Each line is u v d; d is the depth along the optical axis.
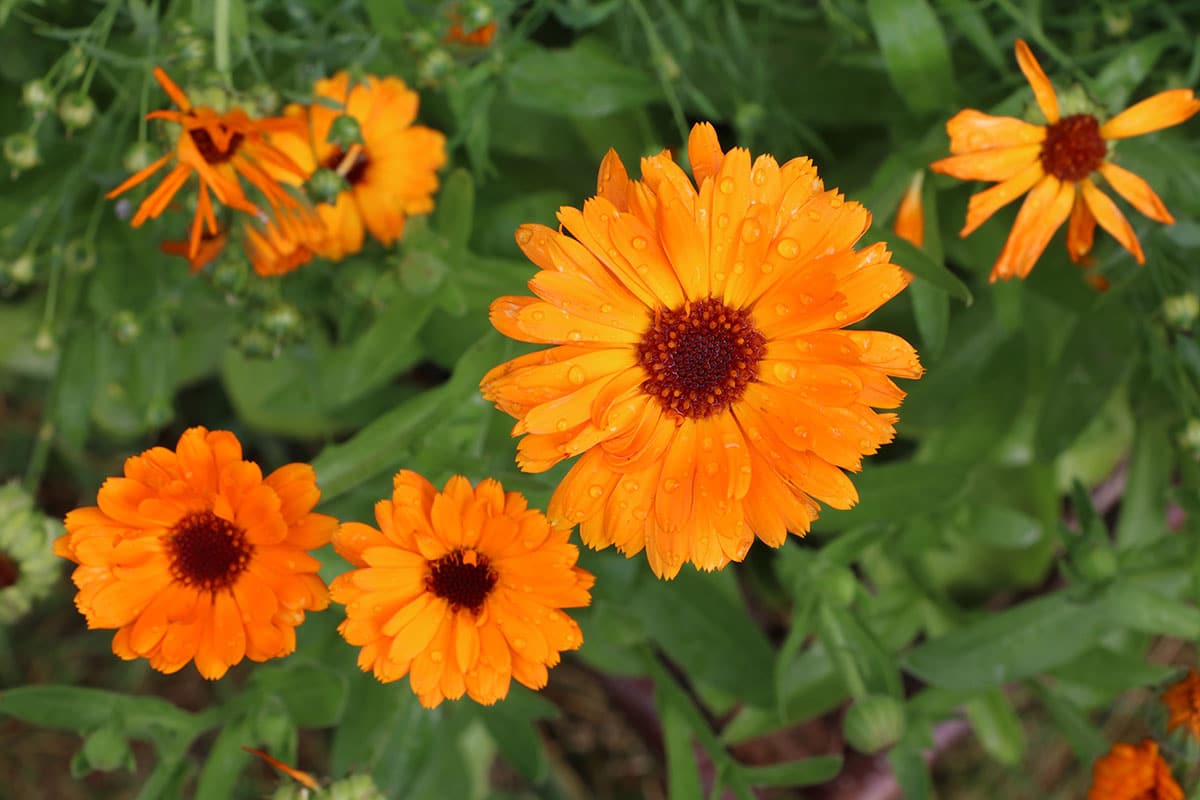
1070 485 0.48
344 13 0.40
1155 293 0.42
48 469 0.53
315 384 0.47
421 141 0.41
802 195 0.34
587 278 0.34
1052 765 0.56
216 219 0.39
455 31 0.41
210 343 0.47
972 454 0.45
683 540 0.35
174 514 0.35
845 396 0.34
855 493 0.34
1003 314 0.42
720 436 0.35
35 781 0.53
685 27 0.43
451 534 0.35
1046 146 0.38
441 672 0.36
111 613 0.35
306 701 0.40
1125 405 0.48
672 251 0.34
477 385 0.38
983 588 0.48
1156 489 0.45
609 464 0.34
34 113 0.38
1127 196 0.38
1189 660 0.55
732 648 0.43
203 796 0.38
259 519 0.35
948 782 0.56
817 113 0.45
